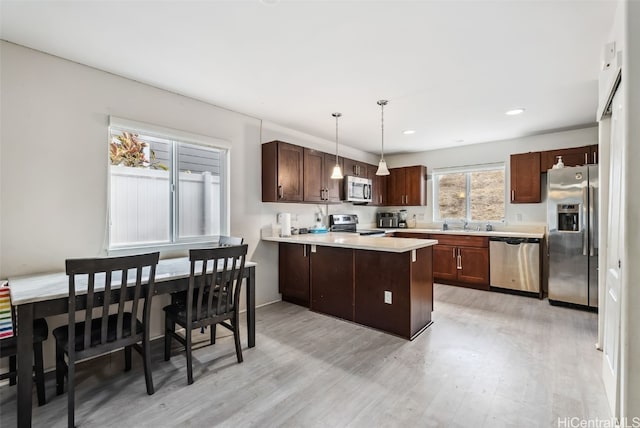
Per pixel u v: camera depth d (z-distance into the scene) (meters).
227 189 3.42
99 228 2.48
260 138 3.76
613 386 1.68
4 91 2.08
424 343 2.65
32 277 2.09
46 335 1.83
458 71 2.47
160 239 2.93
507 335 2.81
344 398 1.88
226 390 1.97
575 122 3.82
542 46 2.10
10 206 2.10
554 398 1.86
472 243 4.53
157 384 2.04
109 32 1.96
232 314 2.34
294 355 2.45
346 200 4.70
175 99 2.95
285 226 3.86
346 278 3.23
